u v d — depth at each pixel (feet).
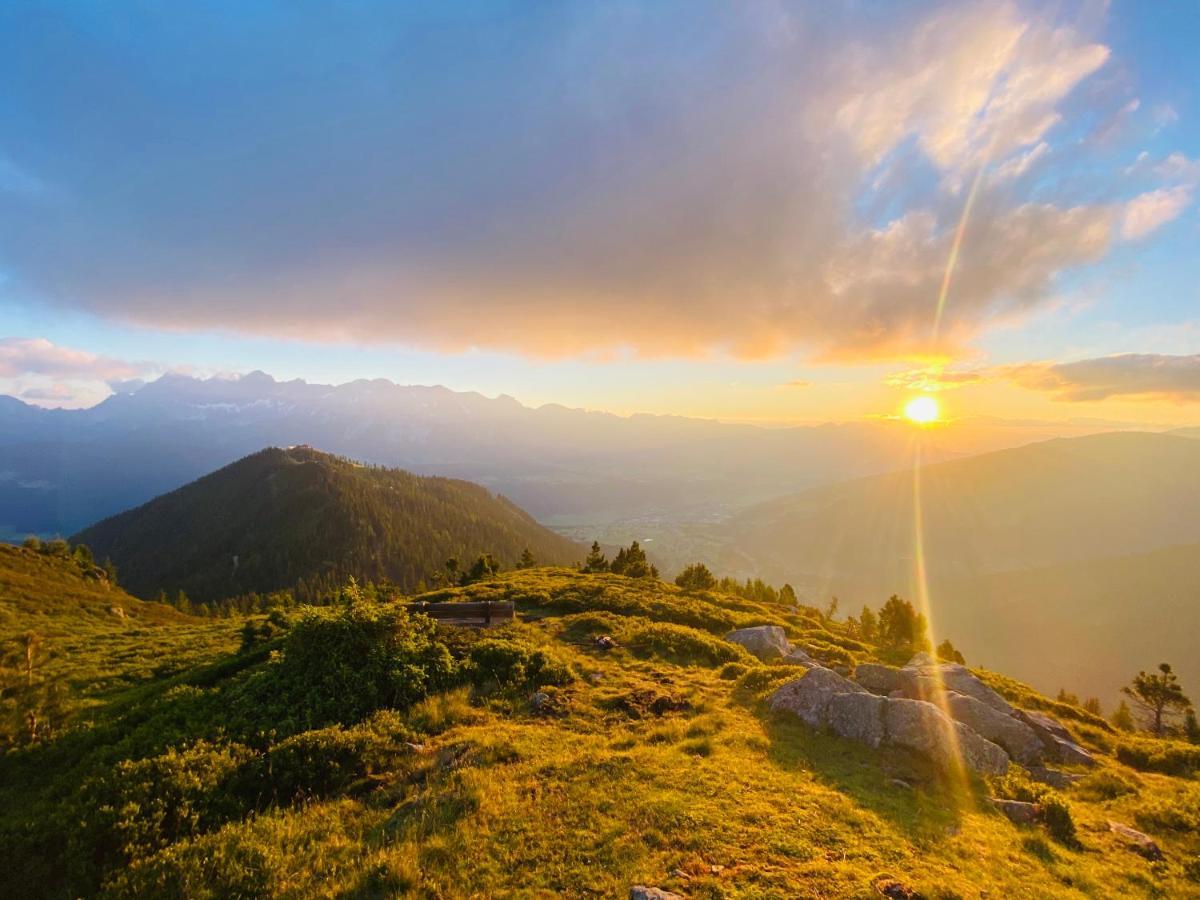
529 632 90.07
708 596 160.97
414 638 67.41
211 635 127.95
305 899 27.96
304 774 41.11
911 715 51.26
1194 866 36.47
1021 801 43.68
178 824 35.91
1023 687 99.60
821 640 118.62
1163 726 120.67
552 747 46.19
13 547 235.20
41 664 62.85
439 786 38.58
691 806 34.88
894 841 33.27
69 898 31.45
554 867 29.12
